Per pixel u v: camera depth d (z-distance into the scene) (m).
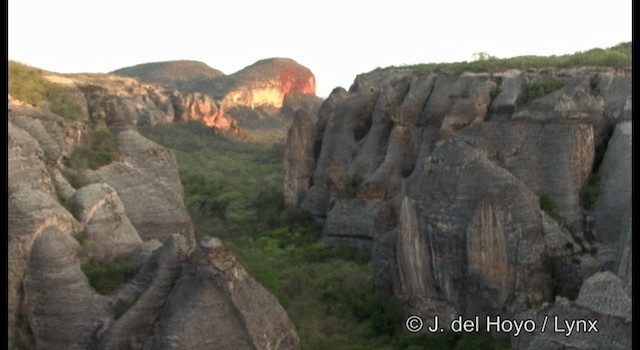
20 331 18.77
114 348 18.08
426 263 25.91
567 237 26.20
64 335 18.62
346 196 40.91
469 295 25.03
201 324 17.67
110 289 19.33
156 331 18.09
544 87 36.75
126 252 21.02
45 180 21.06
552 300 25.25
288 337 18.92
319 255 37.28
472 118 36.16
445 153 26.33
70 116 27.34
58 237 19.19
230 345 17.86
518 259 24.61
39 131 23.41
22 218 18.83
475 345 24.02
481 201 24.75
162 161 28.16
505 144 28.17
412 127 40.66
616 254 24.66
